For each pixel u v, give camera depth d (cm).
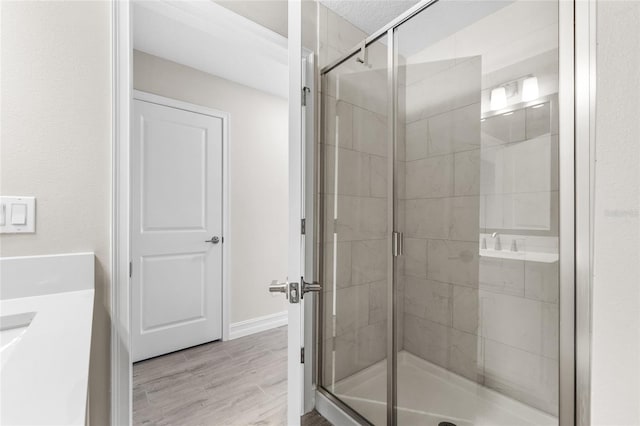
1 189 92
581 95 84
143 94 225
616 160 36
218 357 233
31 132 97
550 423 124
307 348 172
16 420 36
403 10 176
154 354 230
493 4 136
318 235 179
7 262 92
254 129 290
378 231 161
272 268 302
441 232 159
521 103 128
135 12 181
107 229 110
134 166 223
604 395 36
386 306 154
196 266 252
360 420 153
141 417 162
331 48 178
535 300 128
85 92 106
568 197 87
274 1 158
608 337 36
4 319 79
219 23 139
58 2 102
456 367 153
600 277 37
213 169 263
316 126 178
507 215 136
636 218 34
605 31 37
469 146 148
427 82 156
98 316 108
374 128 163
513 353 136
